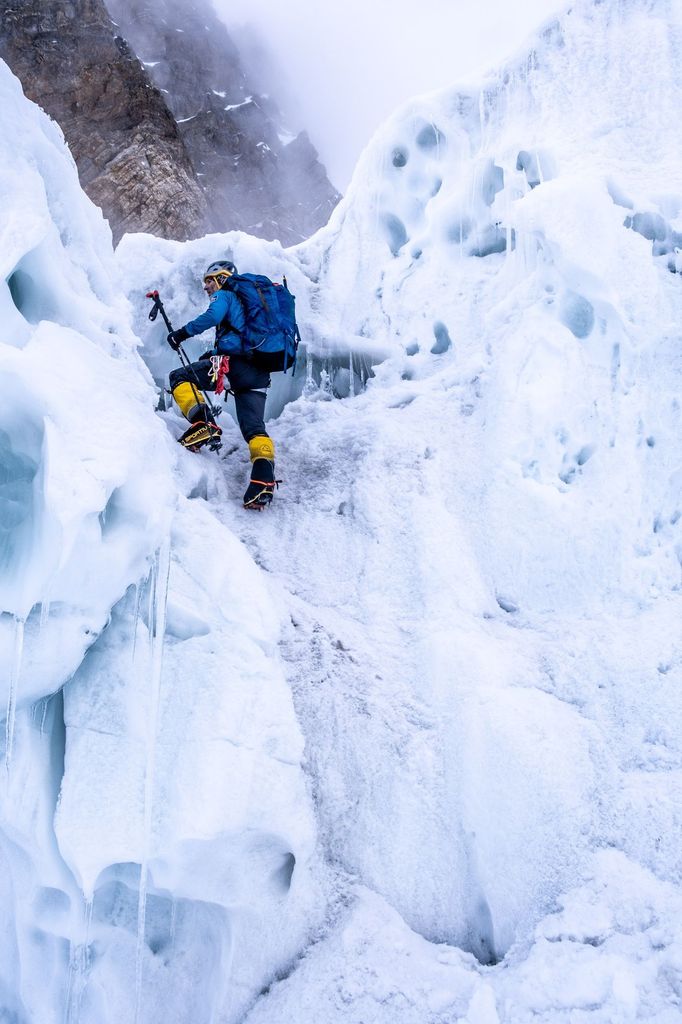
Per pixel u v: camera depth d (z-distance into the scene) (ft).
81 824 7.46
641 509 10.42
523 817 8.27
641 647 9.59
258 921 8.07
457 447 12.18
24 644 7.25
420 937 7.97
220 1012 7.72
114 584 7.79
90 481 6.86
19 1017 8.38
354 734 9.24
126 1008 8.00
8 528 7.61
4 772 7.72
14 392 7.16
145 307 16.29
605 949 7.14
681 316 10.78
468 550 11.09
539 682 9.59
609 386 10.94
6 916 8.45
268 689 8.11
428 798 8.73
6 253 7.32
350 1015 7.28
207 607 8.43
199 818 7.25
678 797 8.22
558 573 10.61
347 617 10.75
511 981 7.14
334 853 8.65
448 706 9.30
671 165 11.49
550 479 11.05
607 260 10.76
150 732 7.57
